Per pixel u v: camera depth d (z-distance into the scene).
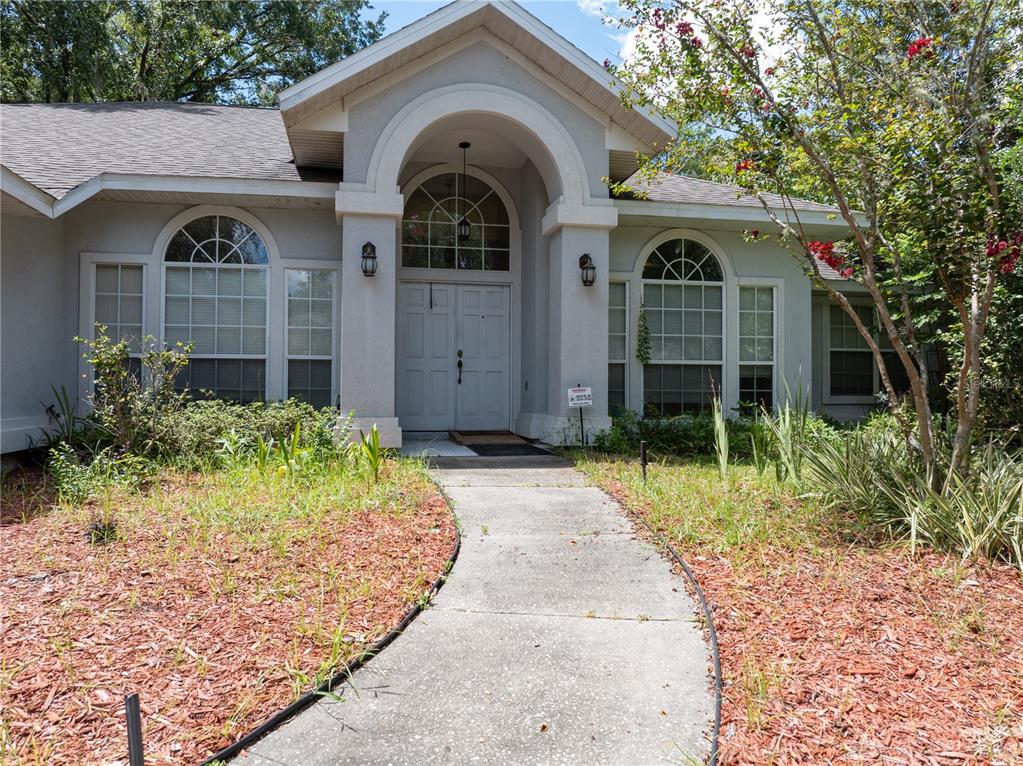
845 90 4.82
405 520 4.86
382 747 2.40
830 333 12.77
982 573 3.87
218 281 8.92
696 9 4.59
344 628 3.23
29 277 7.63
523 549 4.40
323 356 9.19
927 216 4.45
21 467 7.22
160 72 21.39
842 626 3.27
